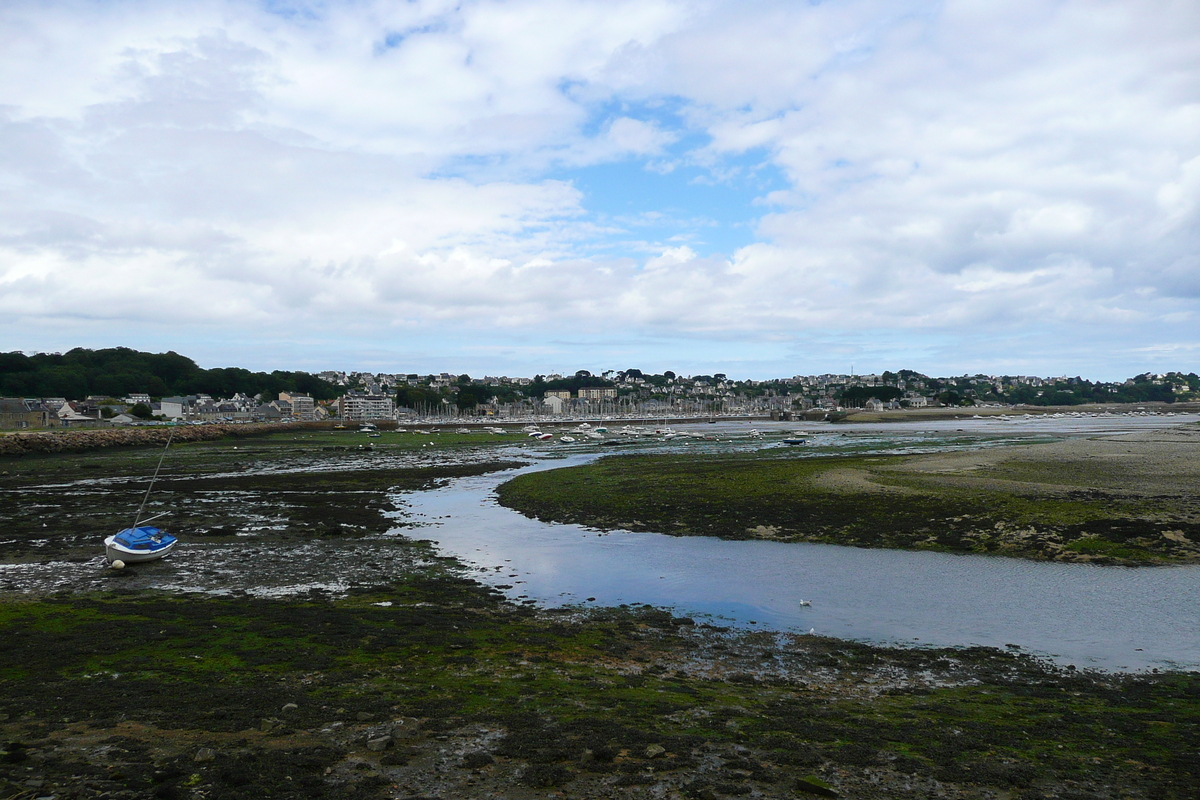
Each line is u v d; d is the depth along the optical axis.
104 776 9.81
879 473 51.09
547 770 10.59
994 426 177.88
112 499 47.88
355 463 79.88
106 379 187.75
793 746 11.80
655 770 10.73
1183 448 67.25
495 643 18.78
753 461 68.44
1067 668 17.06
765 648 18.94
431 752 11.27
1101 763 11.25
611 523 39.38
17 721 12.20
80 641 17.81
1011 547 30.55
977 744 12.02
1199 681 15.98
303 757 10.80
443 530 38.19
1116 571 26.80
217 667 15.88
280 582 26.52
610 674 16.38
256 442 119.12
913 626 21.03
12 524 38.03
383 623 20.42
